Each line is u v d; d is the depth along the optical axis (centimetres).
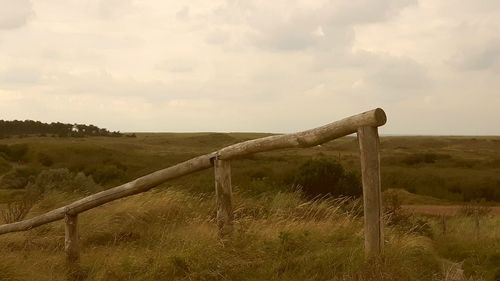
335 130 514
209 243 621
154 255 650
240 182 1688
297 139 545
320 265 561
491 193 3656
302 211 974
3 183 2678
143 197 1020
